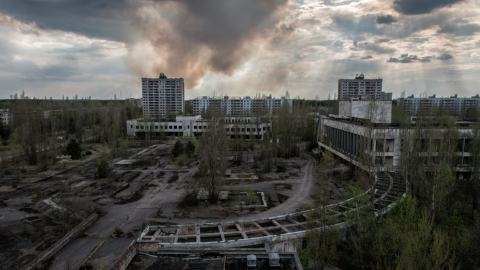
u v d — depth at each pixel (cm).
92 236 3186
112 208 4019
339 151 6438
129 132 11644
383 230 2597
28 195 4572
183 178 5625
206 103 19250
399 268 2100
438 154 3572
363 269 2609
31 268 2531
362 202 3105
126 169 6369
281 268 1725
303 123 10119
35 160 6812
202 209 3988
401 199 3244
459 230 3094
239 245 2825
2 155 7231
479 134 4022
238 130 8731
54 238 3131
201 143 4616
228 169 6369
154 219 3638
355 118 6588
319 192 3256
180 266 1755
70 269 2548
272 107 19200
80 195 4547
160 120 12331
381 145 5091
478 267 2419
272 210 3956
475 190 3872
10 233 3256
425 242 2381
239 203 4225
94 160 7294
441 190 3350
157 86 18600
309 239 2522
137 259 1836
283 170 6128
